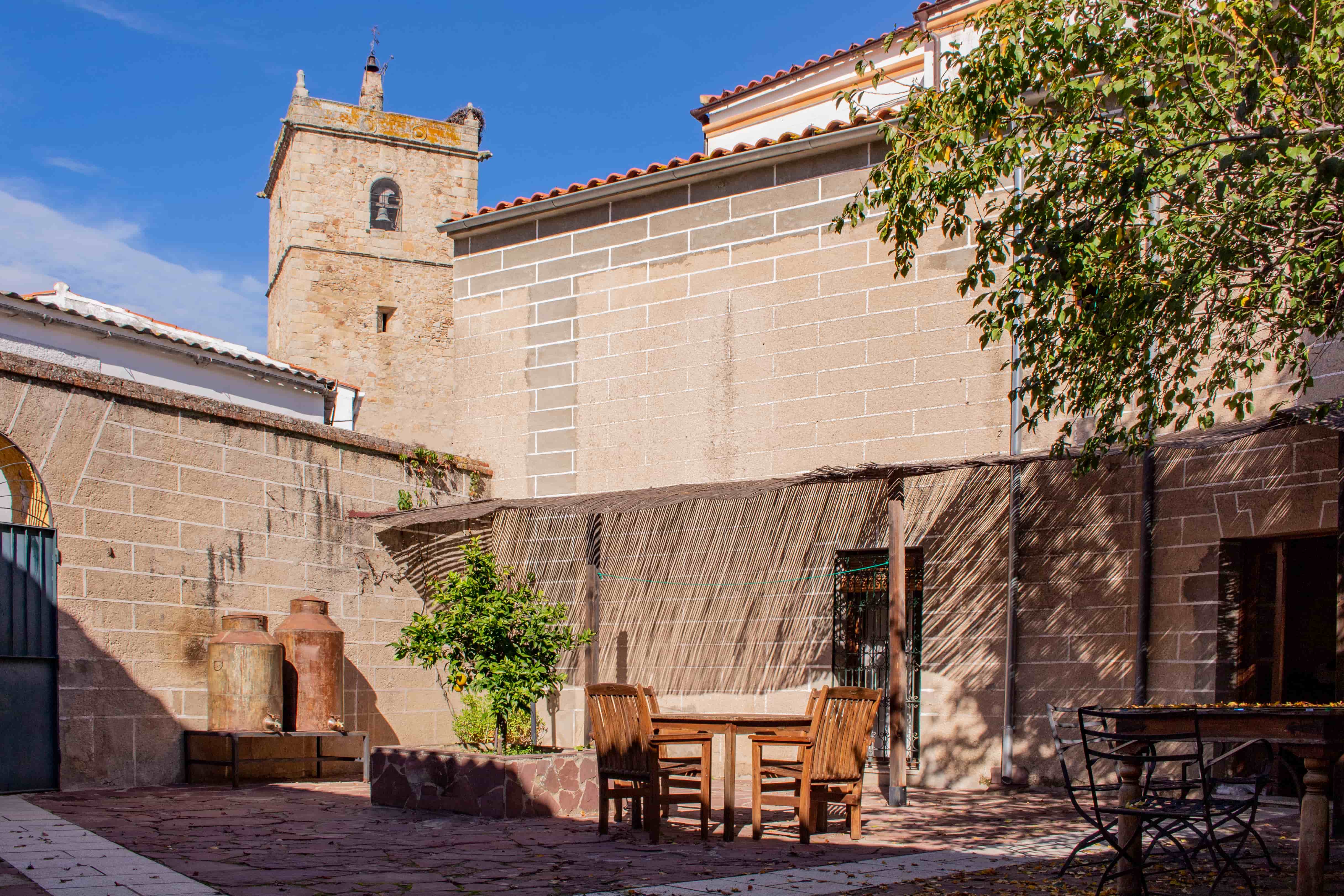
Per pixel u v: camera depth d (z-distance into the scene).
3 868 6.02
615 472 13.77
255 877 5.95
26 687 9.91
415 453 13.96
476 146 37.16
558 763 9.22
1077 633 10.67
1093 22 7.22
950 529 11.48
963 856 7.13
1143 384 7.74
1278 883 6.24
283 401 18.83
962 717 11.18
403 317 35.50
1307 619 9.48
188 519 11.38
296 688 11.64
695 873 6.46
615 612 13.44
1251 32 6.87
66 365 15.44
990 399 11.40
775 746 11.82
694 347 13.37
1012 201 7.68
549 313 14.59
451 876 6.20
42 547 10.13
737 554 12.71
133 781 10.62
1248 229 7.17
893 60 17.72
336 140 35.31
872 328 12.19
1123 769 6.01
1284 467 9.44
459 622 10.06
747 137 19.95
